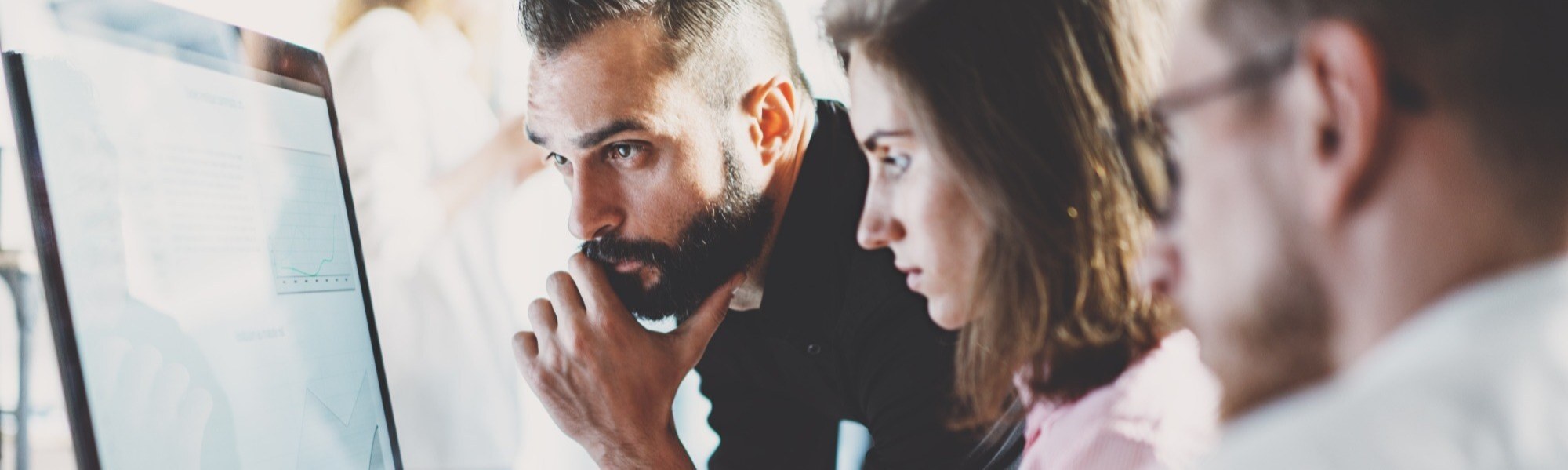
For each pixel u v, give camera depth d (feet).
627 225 3.11
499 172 4.41
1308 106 1.02
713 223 3.15
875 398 3.17
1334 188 1.00
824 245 3.26
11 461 3.17
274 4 3.99
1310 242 1.04
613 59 2.98
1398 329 0.97
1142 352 2.03
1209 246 1.16
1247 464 0.90
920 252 2.38
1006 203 2.15
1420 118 0.96
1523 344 0.83
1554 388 0.80
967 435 2.80
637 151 3.05
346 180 2.69
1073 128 2.09
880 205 2.46
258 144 2.43
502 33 4.54
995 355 2.26
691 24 3.03
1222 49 1.12
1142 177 2.02
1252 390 1.12
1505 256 0.94
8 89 1.99
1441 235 0.96
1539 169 0.94
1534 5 0.95
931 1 2.16
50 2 2.05
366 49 4.16
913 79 2.19
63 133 2.04
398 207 4.18
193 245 2.23
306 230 2.52
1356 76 0.97
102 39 2.13
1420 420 0.81
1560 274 0.88
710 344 3.77
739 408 3.88
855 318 3.17
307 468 2.38
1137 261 2.05
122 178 2.12
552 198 4.53
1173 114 1.19
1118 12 2.08
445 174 4.33
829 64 2.58
